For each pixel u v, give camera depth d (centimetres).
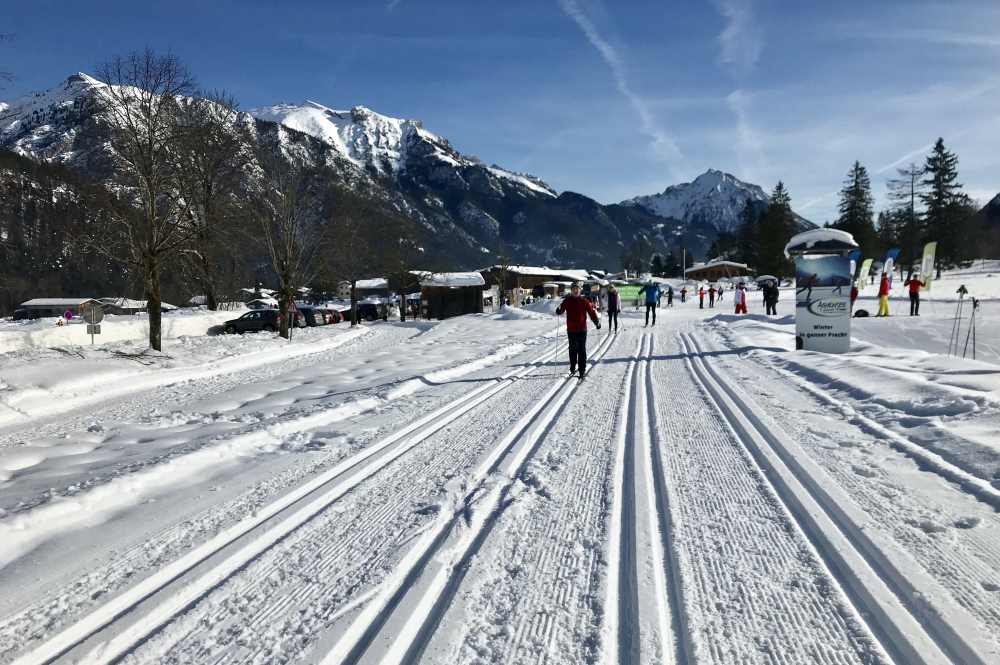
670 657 249
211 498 455
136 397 1162
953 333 1992
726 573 321
